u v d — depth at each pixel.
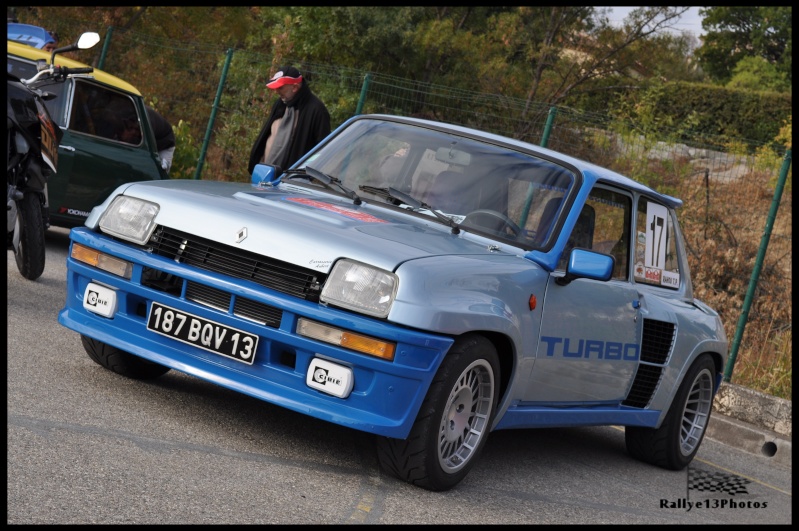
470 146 5.31
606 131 10.62
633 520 4.70
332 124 13.48
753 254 9.73
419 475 4.16
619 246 5.57
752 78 46.50
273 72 13.16
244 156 13.01
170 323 4.30
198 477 3.70
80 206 9.61
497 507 4.28
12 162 6.80
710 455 7.25
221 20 22.38
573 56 23.88
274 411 5.05
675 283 6.30
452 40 23.50
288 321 4.05
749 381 8.96
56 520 2.98
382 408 3.97
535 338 4.65
